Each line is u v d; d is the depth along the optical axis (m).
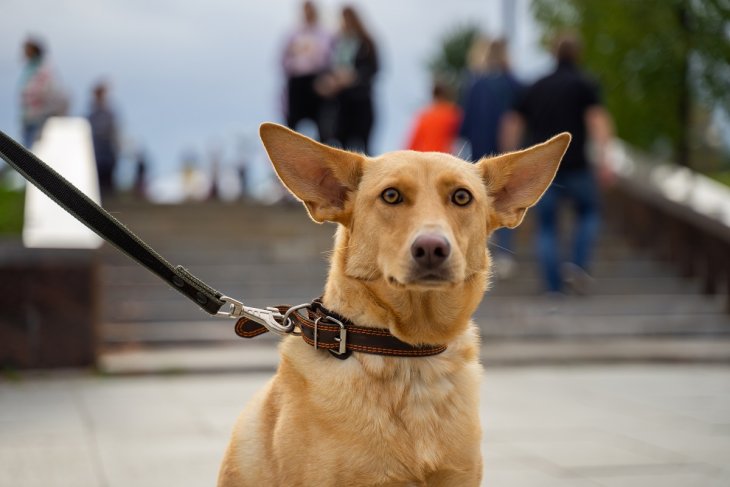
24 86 15.69
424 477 3.65
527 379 9.64
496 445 6.76
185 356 10.36
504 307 12.33
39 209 10.51
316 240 14.16
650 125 17.36
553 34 17.69
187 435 6.96
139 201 15.32
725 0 16.03
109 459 6.26
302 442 3.66
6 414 7.69
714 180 19.06
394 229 3.75
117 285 12.09
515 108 12.14
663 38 16.52
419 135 14.10
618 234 15.32
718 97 16.38
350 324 3.81
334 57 15.01
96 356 9.65
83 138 13.62
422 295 3.72
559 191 11.95
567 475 5.96
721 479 5.88
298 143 3.95
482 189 4.05
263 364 9.84
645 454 6.50
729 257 12.98
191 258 13.30
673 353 10.84
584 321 12.09
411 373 3.74
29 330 9.54
